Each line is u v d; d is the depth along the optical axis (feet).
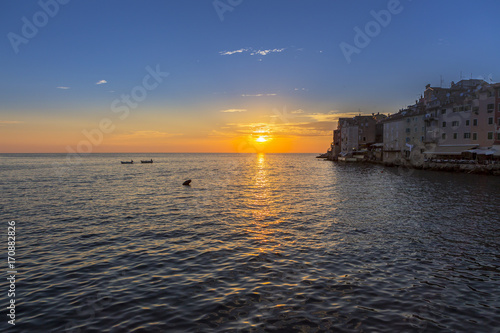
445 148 237.04
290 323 30.30
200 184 168.96
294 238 60.49
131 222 75.31
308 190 139.33
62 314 32.32
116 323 30.53
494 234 62.39
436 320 30.86
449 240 58.34
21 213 86.74
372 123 423.23
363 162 394.93
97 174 246.68
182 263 46.98
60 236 62.59
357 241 58.03
